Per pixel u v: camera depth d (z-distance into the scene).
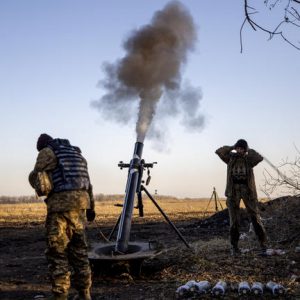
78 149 5.18
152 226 15.97
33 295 5.79
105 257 6.28
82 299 4.91
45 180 4.74
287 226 9.41
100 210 34.66
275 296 5.11
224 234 11.87
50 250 4.80
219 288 5.20
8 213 30.27
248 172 7.72
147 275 6.65
